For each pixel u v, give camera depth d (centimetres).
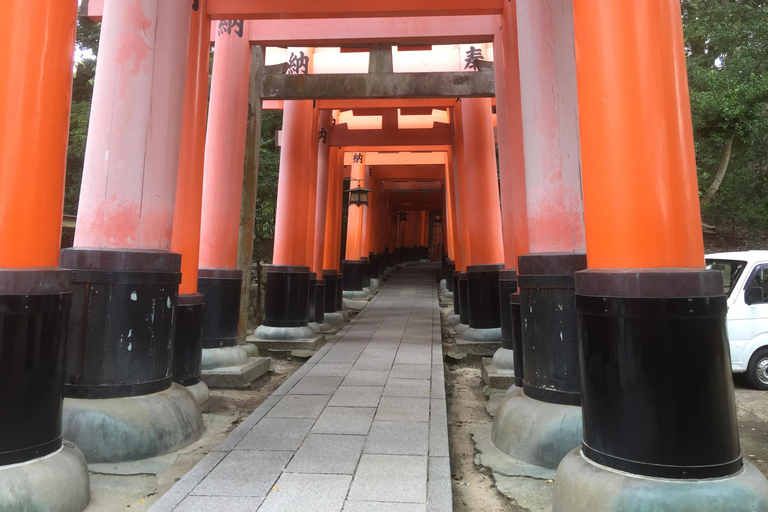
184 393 462
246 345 814
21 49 301
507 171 714
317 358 771
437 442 410
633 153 289
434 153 1986
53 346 305
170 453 414
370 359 764
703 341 267
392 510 297
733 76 1252
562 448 386
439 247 4662
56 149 315
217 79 789
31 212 299
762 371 711
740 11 1311
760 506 256
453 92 941
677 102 292
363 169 1970
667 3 298
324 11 672
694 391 264
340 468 356
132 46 445
